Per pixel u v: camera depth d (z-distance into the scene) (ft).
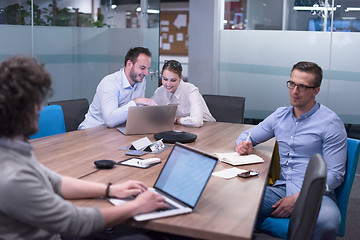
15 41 16.66
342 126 7.83
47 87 4.35
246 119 20.94
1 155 4.16
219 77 20.61
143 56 10.97
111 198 5.51
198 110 11.37
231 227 4.76
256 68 19.90
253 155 8.02
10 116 4.07
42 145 8.63
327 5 18.49
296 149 8.16
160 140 8.65
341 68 18.76
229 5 19.89
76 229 4.46
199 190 5.19
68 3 18.65
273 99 19.86
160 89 12.16
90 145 8.71
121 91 11.14
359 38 18.39
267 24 19.44
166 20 42.29
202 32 20.44
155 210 5.10
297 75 7.82
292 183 7.98
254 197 5.81
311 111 8.02
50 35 18.06
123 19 20.08
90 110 11.50
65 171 6.80
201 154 5.43
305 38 19.01
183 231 4.75
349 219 11.34
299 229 5.50
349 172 7.61
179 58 42.55
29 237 4.43
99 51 20.36
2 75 4.05
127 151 8.26
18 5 16.61
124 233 8.12
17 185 4.09
